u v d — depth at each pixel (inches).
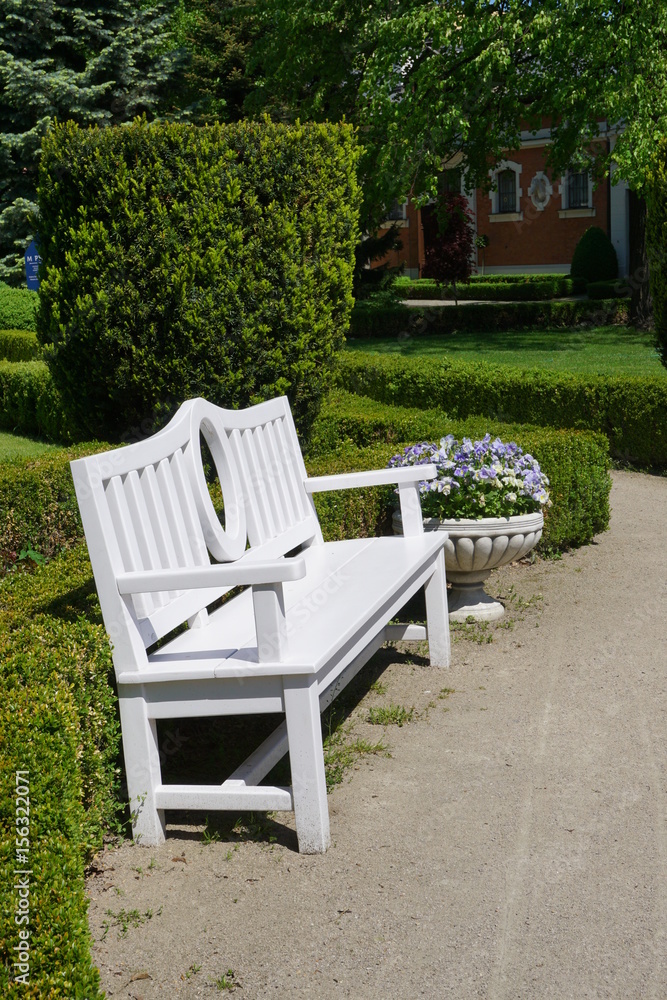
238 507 141.5
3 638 107.2
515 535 181.8
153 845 112.2
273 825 116.6
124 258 195.0
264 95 810.8
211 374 201.6
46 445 431.8
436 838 110.1
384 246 819.4
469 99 653.3
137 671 109.2
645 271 732.0
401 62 650.8
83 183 195.9
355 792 122.4
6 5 791.7
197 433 135.0
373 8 678.5
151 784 111.5
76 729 95.1
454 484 182.4
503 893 98.5
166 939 93.4
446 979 85.8
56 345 208.1
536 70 645.9
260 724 145.9
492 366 398.9
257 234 204.4
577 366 560.4
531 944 90.1
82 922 76.3
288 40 746.2
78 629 109.6
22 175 815.7
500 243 1121.4
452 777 125.2
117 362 202.8
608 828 110.3
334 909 97.3
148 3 1019.3
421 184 689.0
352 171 224.5
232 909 98.2
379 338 800.3
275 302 206.2
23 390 458.3
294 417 227.3
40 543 202.4
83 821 101.5
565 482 230.5
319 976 87.0
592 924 92.7
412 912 96.0
